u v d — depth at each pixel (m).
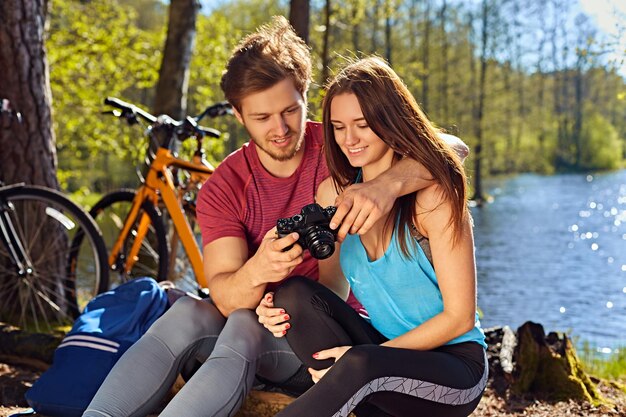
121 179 35.41
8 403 3.60
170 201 4.61
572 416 3.51
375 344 2.53
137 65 12.91
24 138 5.02
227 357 2.50
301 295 2.49
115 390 2.52
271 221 2.89
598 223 23.69
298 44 2.78
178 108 7.11
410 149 2.39
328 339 2.48
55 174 5.19
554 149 56.84
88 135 13.49
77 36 13.23
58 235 5.05
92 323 3.06
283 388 2.79
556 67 45.72
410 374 2.31
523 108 52.41
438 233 2.37
